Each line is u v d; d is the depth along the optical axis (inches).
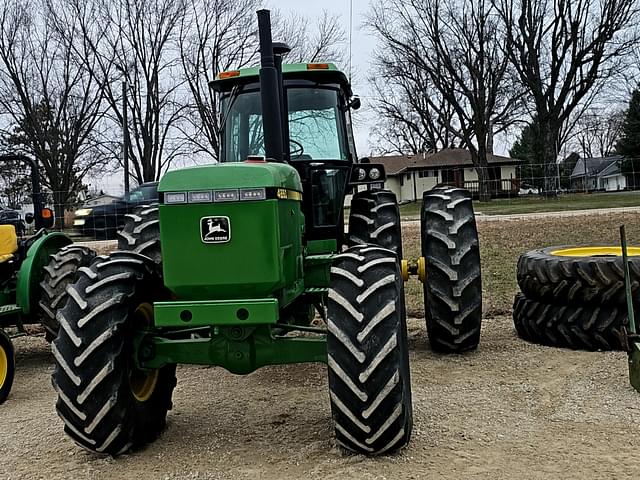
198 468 133.5
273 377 203.2
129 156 1284.4
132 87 1263.5
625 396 164.7
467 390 176.9
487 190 1323.8
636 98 1788.9
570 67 1230.9
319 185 198.1
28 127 1291.8
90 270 141.8
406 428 130.6
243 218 130.6
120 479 130.0
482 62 1273.4
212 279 131.4
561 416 153.7
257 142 203.5
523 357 208.2
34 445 152.3
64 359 132.7
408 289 352.8
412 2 1293.1
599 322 209.9
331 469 128.3
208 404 177.9
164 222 132.7
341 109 205.0
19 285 231.5
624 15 1187.3
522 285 234.1
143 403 146.3
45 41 1298.0
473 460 130.0
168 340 145.1
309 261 175.5
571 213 825.5
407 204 1596.9
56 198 1238.3
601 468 124.2
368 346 125.3
